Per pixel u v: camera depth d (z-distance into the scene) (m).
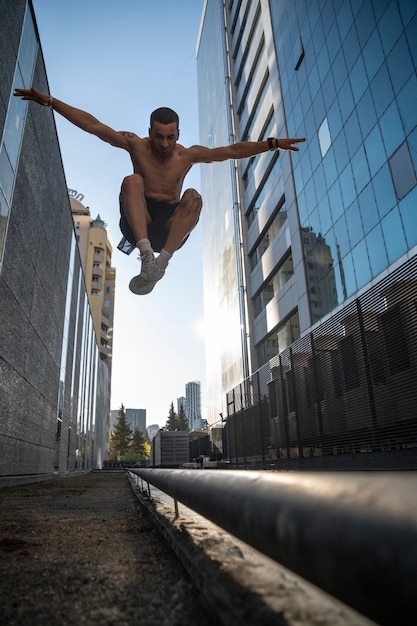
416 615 0.60
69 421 29.89
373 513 0.62
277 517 0.93
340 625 1.05
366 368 10.53
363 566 0.63
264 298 37.69
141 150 3.73
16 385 14.90
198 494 1.90
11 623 1.71
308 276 25.70
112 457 120.81
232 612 1.36
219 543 2.55
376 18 18.94
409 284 9.02
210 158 3.81
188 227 3.73
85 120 3.71
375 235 18.61
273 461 17.05
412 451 8.95
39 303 18.42
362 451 10.94
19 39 14.31
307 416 14.02
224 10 52.22
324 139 23.97
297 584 1.56
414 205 16.16
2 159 12.55
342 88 21.98
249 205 42.16
